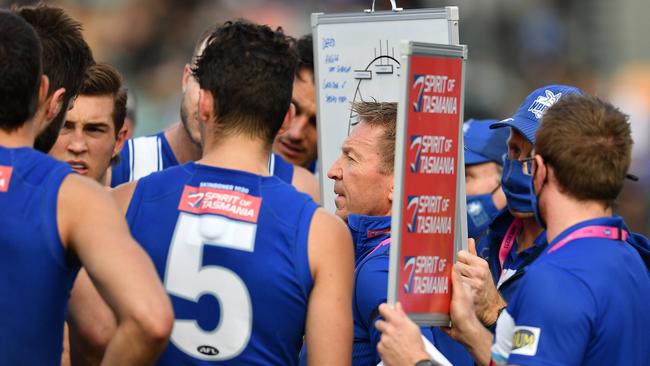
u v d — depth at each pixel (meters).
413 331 9.88
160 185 9.96
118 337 8.49
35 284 8.67
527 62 43.47
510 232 12.88
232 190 9.76
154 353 8.53
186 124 14.25
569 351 9.17
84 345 10.01
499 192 16.27
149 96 41.50
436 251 10.34
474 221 16.19
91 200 8.81
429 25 12.49
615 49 44.75
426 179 10.13
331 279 9.66
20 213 8.70
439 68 10.05
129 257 8.58
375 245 11.84
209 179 9.84
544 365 9.16
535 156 10.02
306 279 9.66
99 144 13.20
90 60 10.59
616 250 9.77
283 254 9.62
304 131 17.38
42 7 10.44
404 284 10.09
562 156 9.75
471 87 41.50
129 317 8.39
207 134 10.10
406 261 10.08
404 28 12.72
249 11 44.34
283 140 17.52
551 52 43.94
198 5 44.28
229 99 9.85
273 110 9.97
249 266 9.56
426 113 10.03
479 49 43.31
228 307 9.58
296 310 9.71
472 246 11.73
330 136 13.45
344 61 13.23
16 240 8.65
